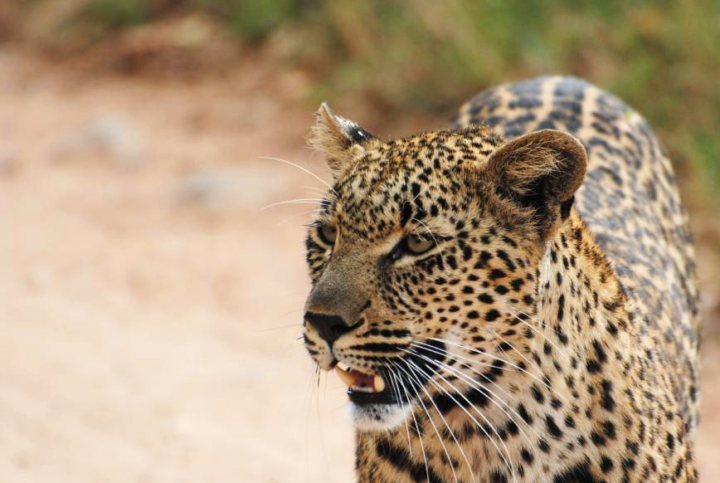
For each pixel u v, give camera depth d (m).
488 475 7.16
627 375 7.18
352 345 6.89
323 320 6.86
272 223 16.09
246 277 14.70
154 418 11.59
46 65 23.14
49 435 11.18
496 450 7.09
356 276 6.88
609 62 16.50
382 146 7.36
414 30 18.69
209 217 16.39
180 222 16.33
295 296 14.23
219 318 13.81
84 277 14.80
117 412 11.65
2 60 23.59
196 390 12.19
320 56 20.53
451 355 6.94
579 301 7.07
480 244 6.85
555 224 6.88
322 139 7.88
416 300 6.88
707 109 15.20
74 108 21.05
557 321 6.95
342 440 11.40
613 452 7.05
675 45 16.02
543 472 7.03
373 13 19.89
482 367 6.95
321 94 19.16
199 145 18.92
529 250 6.88
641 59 16.17
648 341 7.62
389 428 7.06
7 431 11.20
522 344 6.89
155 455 10.98
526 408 6.96
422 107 18.31
